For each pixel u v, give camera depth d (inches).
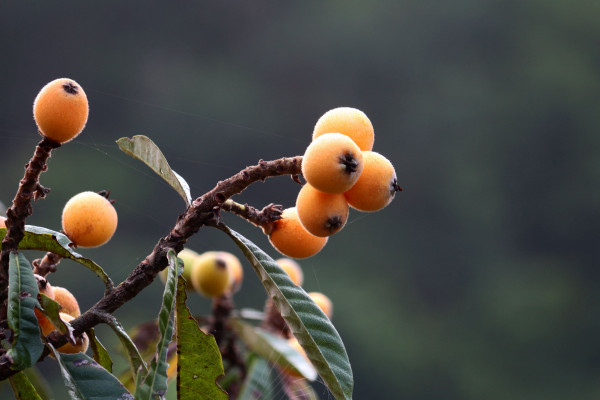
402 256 705.6
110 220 82.9
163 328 65.6
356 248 681.0
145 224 569.0
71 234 81.7
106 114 724.0
